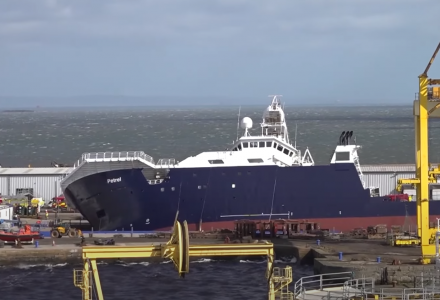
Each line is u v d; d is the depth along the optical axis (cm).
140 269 6881
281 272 5359
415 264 6272
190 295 6091
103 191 7975
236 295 6084
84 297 4338
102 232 7969
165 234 7812
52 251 7150
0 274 6750
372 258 6631
